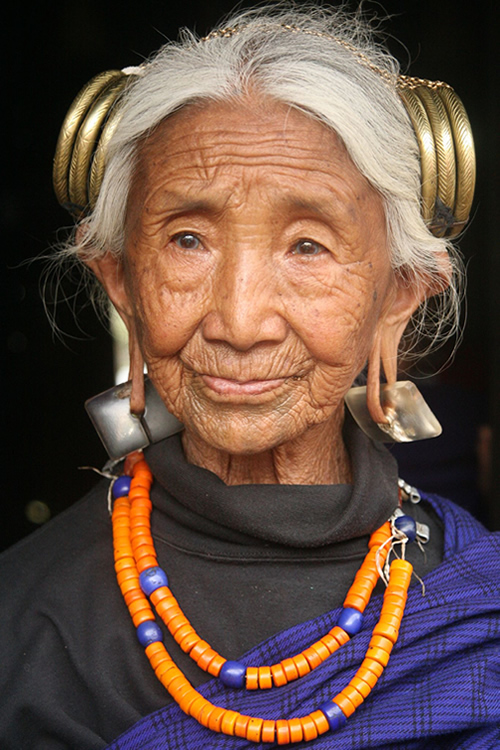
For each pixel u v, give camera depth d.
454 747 0.92
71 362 2.84
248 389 0.90
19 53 2.66
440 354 2.45
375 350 1.04
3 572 1.12
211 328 0.89
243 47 0.92
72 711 1.00
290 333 0.90
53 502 2.90
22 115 2.70
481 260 2.41
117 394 1.09
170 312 0.91
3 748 0.99
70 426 2.88
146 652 0.97
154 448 1.07
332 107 0.87
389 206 0.96
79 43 2.70
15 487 2.87
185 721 0.92
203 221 0.89
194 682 0.97
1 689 1.02
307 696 0.91
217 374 0.90
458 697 0.90
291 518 0.98
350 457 1.09
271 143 0.87
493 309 2.12
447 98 1.00
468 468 2.36
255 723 0.88
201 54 0.93
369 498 1.00
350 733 0.89
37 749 0.99
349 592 0.98
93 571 1.07
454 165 0.99
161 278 0.92
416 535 1.07
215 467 1.05
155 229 0.92
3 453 2.83
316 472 1.06
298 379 0.93
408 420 1.06
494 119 2.07
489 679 0.92
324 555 1.01
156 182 0.91
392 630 0.93
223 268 0.88
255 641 0.98
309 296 0.89
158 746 0.90
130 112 0.94
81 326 2.82
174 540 1.04
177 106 0.90
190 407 0.95
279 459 1.04
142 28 2.71
